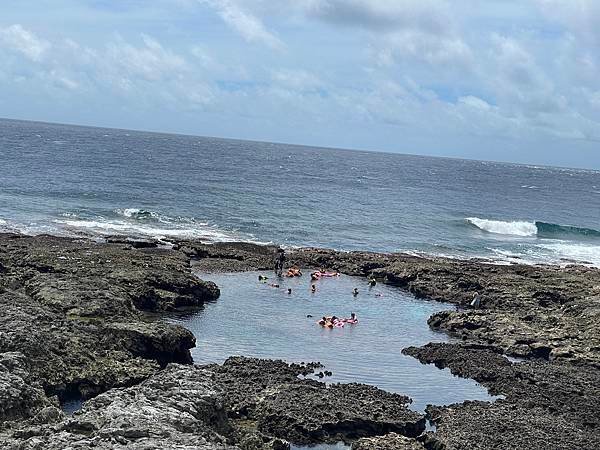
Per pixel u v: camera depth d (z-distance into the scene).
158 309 45.16
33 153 152.88
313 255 65.94
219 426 23.62
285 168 192.75
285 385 31.06
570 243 93.00
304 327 44.41
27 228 66.94
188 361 34.81
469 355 39.62
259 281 56.34
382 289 58.62
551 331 44.78
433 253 76.56
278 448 24.95
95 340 31.88
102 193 94.62
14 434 19.00
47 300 36.66
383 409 29.59
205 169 156.38
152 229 73.31
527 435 27.67
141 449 17.75
